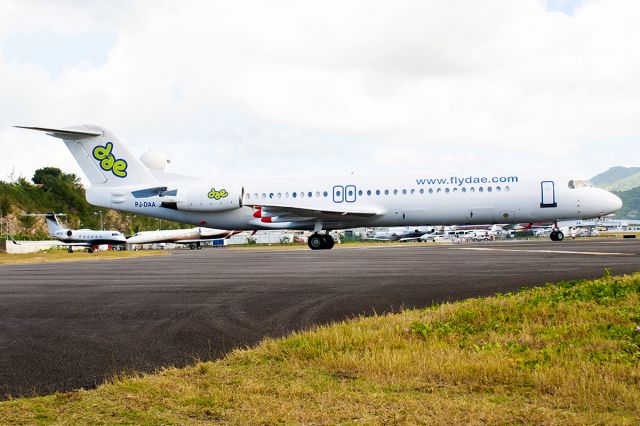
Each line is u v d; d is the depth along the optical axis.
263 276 18.50
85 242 78.12
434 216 36.97
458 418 5.14
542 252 26.38
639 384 5.96
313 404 5.61
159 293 14.81
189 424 5.12
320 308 11.85
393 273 18.28
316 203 38.22
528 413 5.21
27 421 5.23
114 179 39.97
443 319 9.73
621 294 11.15
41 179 146.75
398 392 5.97
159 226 149.25
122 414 5.40
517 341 8.09
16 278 20.08
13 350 8.56
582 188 36.00
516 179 36.31
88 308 12.55
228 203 38.56
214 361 7.66
